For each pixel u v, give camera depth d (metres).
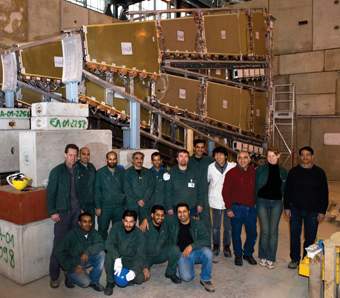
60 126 4.63
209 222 4.88
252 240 4.84
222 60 9.07
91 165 4.62
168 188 4.83
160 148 8.39
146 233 4.42
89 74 6.17
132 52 7.13
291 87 13.23
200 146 5.05
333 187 11.22
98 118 7.45
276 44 13.57
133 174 4.82
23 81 6.99
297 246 4.64
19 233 4.07
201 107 8.66
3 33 10.00
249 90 10.11
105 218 4.66
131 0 14.80
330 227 6.83
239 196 4.71
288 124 13.37
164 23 7.87
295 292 4.00
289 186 4.55
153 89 7.73
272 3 13.52
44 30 11.07
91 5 13.84
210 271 4.07
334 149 12.55
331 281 3.21
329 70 12.51
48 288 4.04
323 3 12.47
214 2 15.59
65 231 4.15
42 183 4.42
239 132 9.72
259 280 4.31
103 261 4.01
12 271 4.22
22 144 4.50
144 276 4.13
